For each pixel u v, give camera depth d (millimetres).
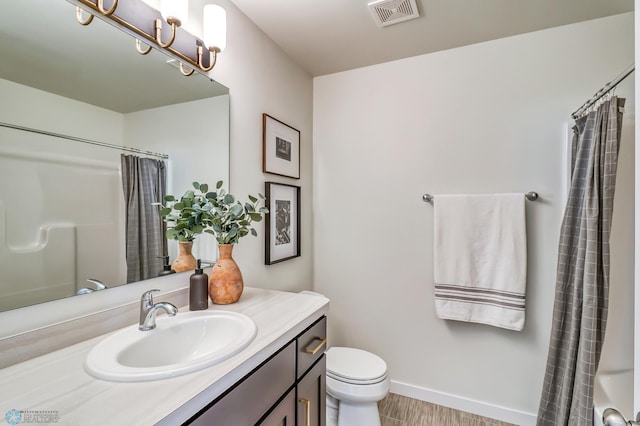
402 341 2010
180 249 1206
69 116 862
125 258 1010
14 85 750
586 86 1599
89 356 745
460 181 1856
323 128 2236
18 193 753
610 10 1501
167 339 925
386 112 2049
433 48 1865
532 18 1568
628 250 1426
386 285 2055
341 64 2068
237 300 1193
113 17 955
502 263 1688
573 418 1309
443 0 1429
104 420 532
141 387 631
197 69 1260
